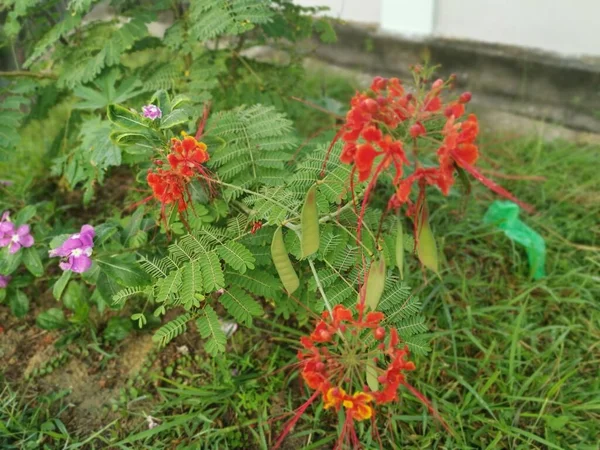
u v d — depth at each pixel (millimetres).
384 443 647
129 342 763
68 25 741
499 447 647
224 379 694
